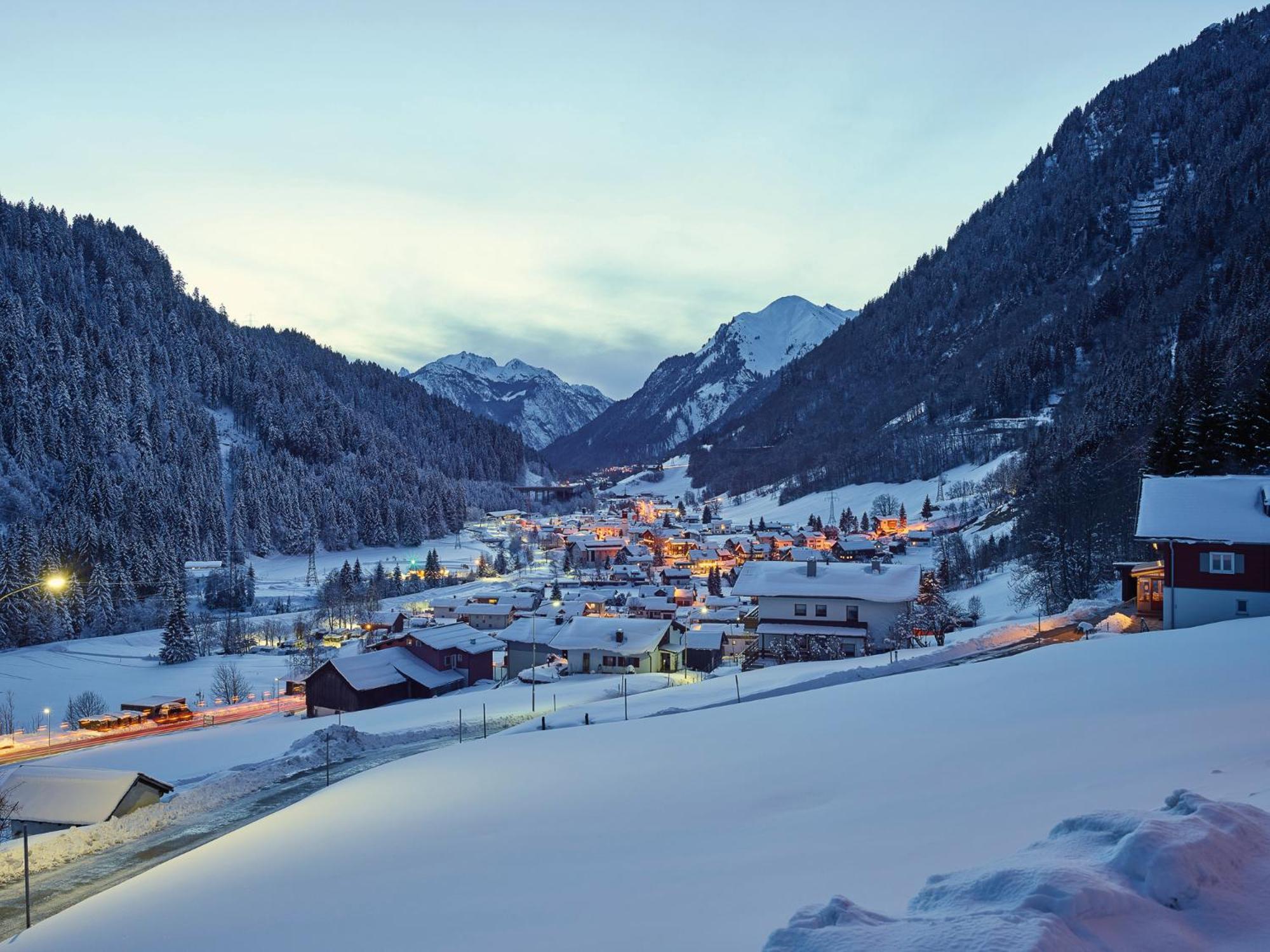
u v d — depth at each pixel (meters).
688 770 14.09
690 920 5.69
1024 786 9.02
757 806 10.48
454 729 31.72
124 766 31.81
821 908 3.92
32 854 18.02
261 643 101.38
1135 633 29.73
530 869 8.59
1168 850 3.75
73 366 185.88
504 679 64.88
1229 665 18.42
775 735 17.06
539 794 13.81
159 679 81.00
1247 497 33.41
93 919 10.20
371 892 8.72
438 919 7.13
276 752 32.72
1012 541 86.50
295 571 168.25
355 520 196.88
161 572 123.25
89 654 92.38
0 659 89.38
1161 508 34.16
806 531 169.00
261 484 188.38
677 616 95.81
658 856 8.38
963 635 41.69
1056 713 14.95
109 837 19.30
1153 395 96.50
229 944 7.62
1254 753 8.57
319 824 14.54
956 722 15.59
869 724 16.75
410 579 153.88
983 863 5.92
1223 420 55.19
